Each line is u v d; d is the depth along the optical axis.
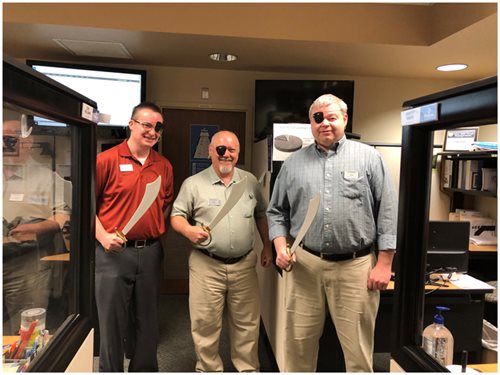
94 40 2.65
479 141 3.41
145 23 2.40
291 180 1.91
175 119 3.57
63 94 0.91
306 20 2.52
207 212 2.19
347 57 2.97
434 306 2.21
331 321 2.18
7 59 0.66
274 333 2.41
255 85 3.39
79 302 1.12
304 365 1.96
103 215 2.11
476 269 3.34
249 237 2.22
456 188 3.46
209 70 3.53
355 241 1.78
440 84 3.74
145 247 2.16
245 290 2.26
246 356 2.29
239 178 2.27
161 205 2.23
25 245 1.13
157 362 2.40
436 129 0.88
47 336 1.01
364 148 1.83
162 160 2.31
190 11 2.43
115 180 2.09
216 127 3.62
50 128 1.09
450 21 2.36
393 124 3.72
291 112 3.37
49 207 1.14
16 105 0.75
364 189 1.78
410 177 0.94
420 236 0.95
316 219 1.80
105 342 2.11
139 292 2.17
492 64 3.08
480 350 2.27
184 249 3.67
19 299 1.13
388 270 1.78
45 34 2.53
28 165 1.13
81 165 1.11
